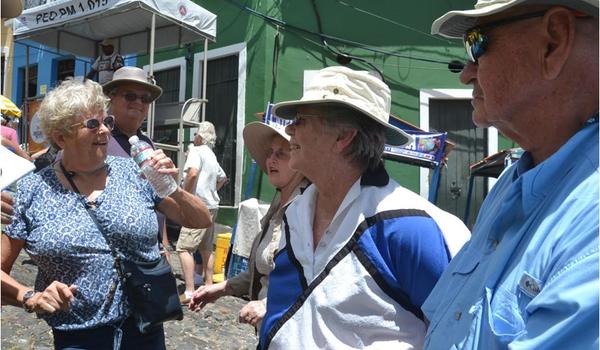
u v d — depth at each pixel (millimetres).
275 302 1990
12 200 2186
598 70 1149
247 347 4688
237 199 9727
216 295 2863
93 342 2260
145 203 2457
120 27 9570
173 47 9586
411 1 9977
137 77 3705
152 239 2412
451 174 10055
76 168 2332
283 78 9742
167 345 4488
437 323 1356
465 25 1458
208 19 8617
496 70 1259
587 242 972
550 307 978
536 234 1094
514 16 1220
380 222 1804
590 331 922
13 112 6090
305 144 1948
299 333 1824
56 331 2277
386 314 1751
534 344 980
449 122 10133
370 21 9969
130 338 2346
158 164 2424
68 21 8281
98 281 2240
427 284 1737
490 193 1574
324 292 1805
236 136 9906
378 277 1757
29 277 5551
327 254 1855
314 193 2064
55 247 2201
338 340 1760
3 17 1960
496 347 1078
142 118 3793
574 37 1158
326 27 9883
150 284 2326
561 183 1113
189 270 5707
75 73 12211
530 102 1222
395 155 7492
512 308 1082
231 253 4352
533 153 1312
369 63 9938
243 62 9844
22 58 13234
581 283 943
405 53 9992
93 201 2314
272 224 2559
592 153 1066
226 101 10141
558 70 1167
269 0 9727
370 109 1906
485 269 1236
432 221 1807
